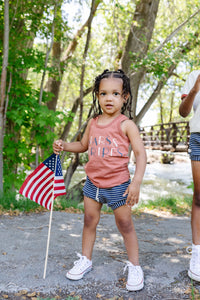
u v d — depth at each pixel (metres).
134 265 2.16
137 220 4.36
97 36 10.88
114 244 3.05
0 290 2.02
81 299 1.96
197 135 2.32
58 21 6.48
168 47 6.93
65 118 6.19
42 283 2.13
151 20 8.10
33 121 6.23
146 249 2.94
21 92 6.19
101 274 2.30
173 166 21.31
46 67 6.16
